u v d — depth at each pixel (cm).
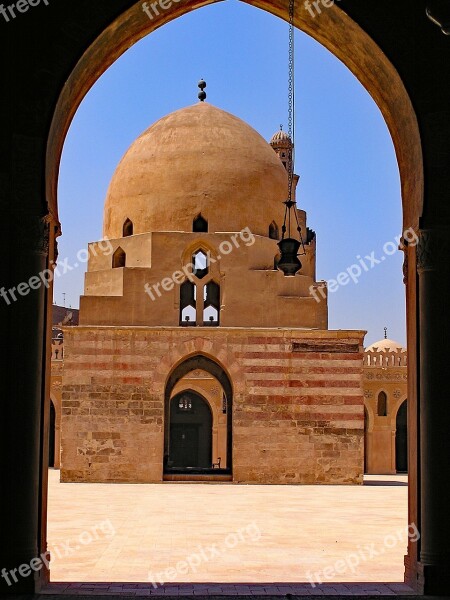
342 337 3872
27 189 1488
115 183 4297
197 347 3847
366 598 1453
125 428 3816
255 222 4144
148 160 4181
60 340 5344
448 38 1552
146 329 3853
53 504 2933
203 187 4094
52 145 1596
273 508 2881
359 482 3825
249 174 4150
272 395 3838
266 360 3853
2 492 1447
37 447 1477
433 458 1496
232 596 1469
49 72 1510
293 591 1519
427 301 1525
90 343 3847
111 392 3828
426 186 1533
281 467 3819
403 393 5494
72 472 3800
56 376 5294
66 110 1661
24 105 1499
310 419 3838
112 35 1634
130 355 3844
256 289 4025
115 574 1680
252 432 3822
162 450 3812
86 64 1620
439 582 1468
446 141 1534
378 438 5447
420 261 1534
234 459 3812
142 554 1927
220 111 4328
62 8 1523
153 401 3828
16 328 1470
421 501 1505
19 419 1459
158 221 4103
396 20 1561
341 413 3841
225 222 4088
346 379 3853
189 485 3728
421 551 1495
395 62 1552
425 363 1520
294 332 3866
